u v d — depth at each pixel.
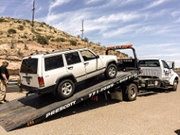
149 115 6.50
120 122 5.85
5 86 8.63
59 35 52.62
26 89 6.79
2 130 5.36
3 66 8.41
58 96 6.68
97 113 6.84
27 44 31.05
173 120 5.99
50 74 6.33
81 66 7.19
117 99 8.60
